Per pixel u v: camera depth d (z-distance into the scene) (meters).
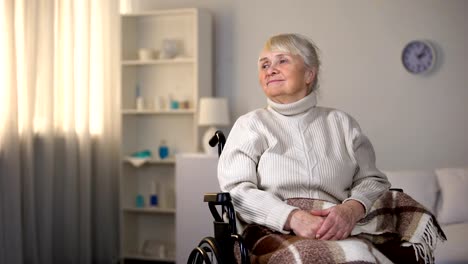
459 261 2.81
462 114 4.41
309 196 1.56
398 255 1.56
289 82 1.64
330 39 4.62
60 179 4.27
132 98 4.89
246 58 4.79
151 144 4.93
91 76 4.65
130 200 4.86
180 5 4.89
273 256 1.41
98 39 4.68
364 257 1.36
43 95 4.05
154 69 4.89
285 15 4.71
